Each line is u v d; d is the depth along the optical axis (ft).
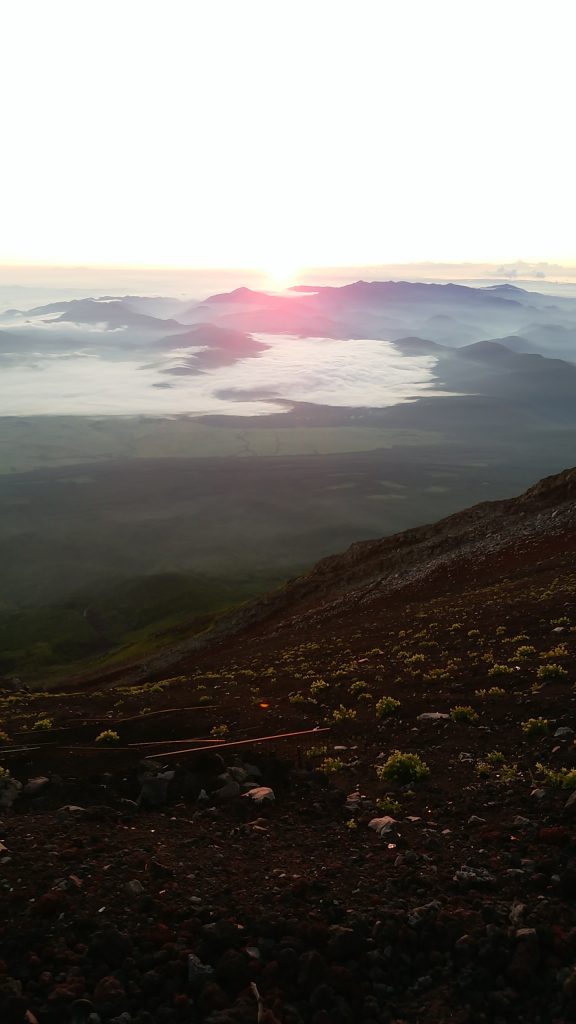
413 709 68.44
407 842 39.11
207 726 69.21
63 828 40.75
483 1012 23.09
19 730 75.41
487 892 31.40
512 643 89.40
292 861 36.73
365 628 147.23
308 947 26.84
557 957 25.40
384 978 25.36
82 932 27.40
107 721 70.74
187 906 29.81
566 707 59.21
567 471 253.44
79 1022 22.20
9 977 24.17
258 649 180.04
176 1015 22.94
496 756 51.42
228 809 47.29
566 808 39.86
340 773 54.19
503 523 238.89
